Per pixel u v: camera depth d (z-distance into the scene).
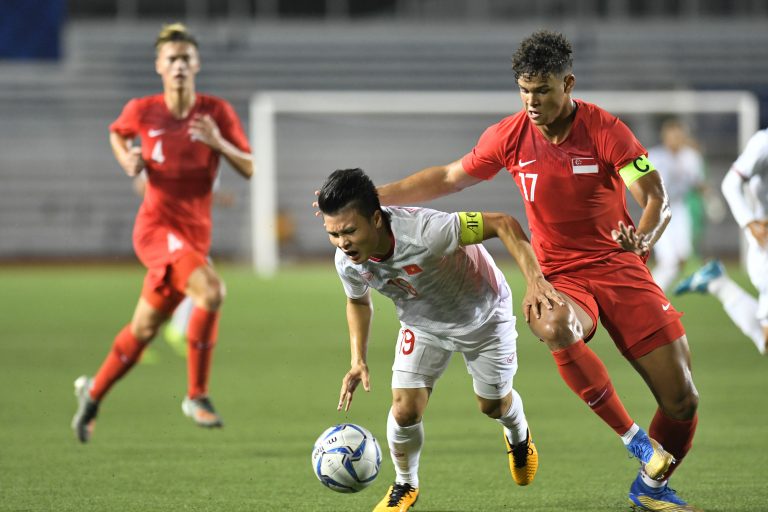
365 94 89.50
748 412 26.75
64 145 90.81
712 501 17.83
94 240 88.00
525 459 18.44
